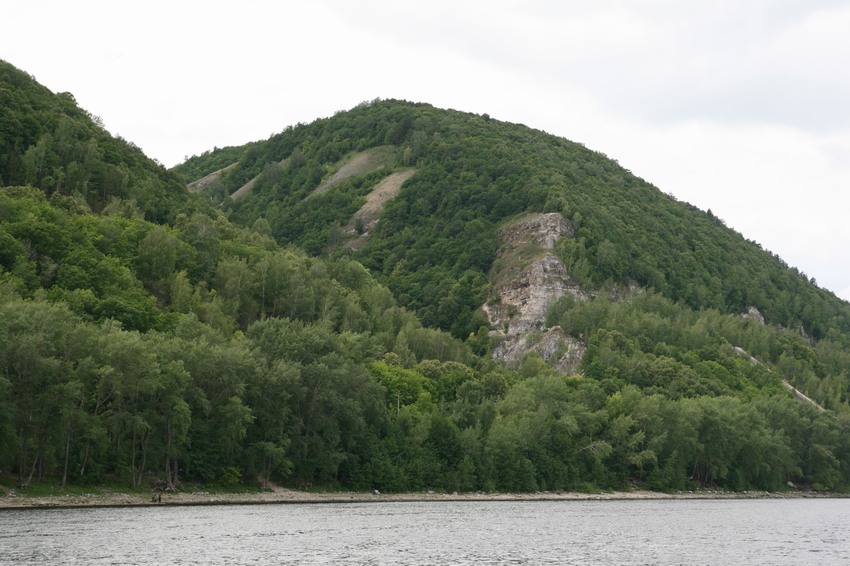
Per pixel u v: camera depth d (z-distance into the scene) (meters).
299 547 94.62
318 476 160.88
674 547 109.19
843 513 174.25
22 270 179.38
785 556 105.75
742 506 186.38
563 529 122.69
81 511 114.31
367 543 99.94
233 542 95.50
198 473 145.00
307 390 151.62
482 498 175.75
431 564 88.69
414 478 170.38
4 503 112.69
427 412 183.88
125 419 126.56
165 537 96.00
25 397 116.75
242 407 137.75
